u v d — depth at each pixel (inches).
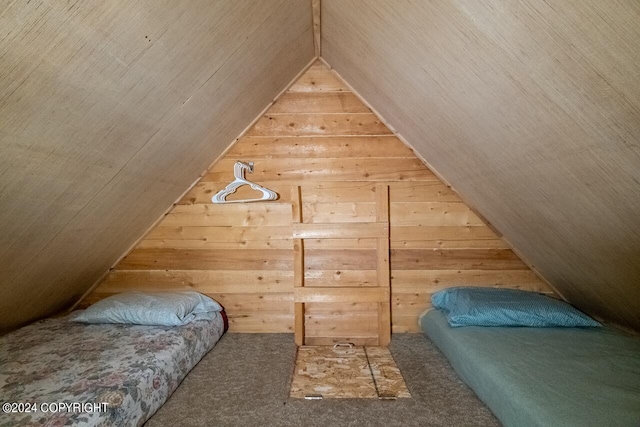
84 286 87.5
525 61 33.1
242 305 89.7
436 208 87.7
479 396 55.4
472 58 38.5
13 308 71.1
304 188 88.6
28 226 51.3
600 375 49.6
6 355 59.7
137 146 54.9
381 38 51.3
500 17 30.9
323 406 55.7
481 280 87.7
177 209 89.4
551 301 74.3
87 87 37.4
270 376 65.7
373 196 88.3
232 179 88.8
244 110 77.4
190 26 41.2
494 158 54.4
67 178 48.5
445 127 59.7
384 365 70.8
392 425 50.5
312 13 64.6
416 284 88.4
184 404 56.2
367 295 84.7
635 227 42.9
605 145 34.6
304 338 87.2
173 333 69.9
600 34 25.9
